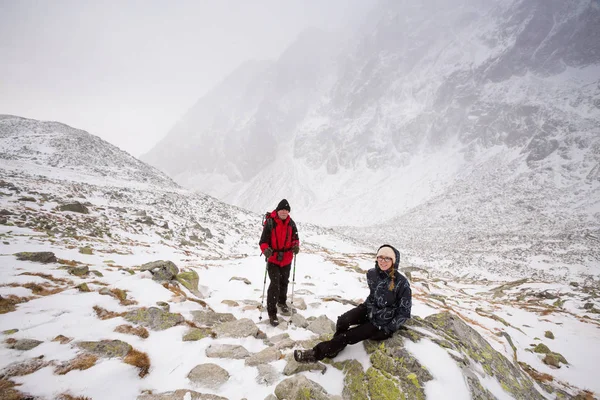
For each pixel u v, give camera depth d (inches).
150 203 1087.6
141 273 235.3
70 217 568.7
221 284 302.2
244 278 326.3
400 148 5910.4
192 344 157.6
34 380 107.4
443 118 5610.2
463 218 3388.3
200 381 128.8
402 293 146.1
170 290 219.8
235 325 181.0
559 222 2716.5
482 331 263.0
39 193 716.0
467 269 1718.8
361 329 151.2
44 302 168.9
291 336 184.4
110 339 143.3
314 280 382.9
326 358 158.7
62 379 111.2
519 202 3280.0
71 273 232.1
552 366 250.2
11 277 196.5
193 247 679.1
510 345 250.7
